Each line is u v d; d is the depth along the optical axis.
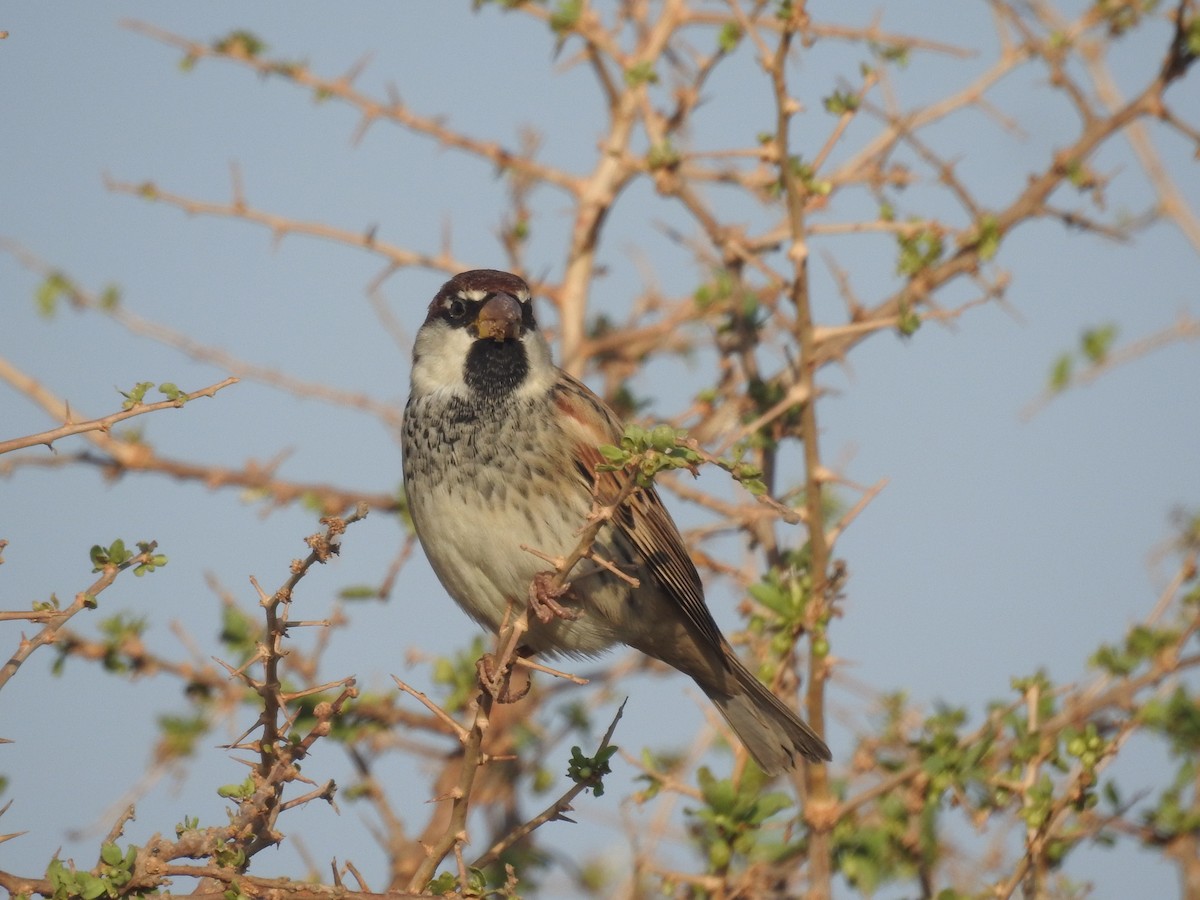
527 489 10.04
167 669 10.38
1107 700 9.49
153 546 6.89
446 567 10.38
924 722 9.70
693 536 11.08
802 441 10.62
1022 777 9.12
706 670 10.55
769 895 9.59
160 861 6.54
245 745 6.89
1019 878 8.36
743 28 11.39
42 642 6.65
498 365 10.16
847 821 9.64
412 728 10.98
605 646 10.72
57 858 6.48
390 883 10.09
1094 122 11.16
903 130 11.03
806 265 9.73
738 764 9.86
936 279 10.79
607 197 12.37
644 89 11.41
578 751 7.39
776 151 9.91
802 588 9.59
